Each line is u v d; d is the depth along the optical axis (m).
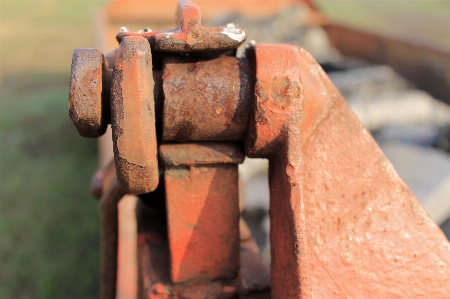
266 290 0.48
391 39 1.71
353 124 0.44
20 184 1.50
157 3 2.12
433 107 1.56
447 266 0.43
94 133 0.41
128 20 2.10
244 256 0.51
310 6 2.29
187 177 0.44
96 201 1.41
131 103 0.38
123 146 0.38
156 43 0.40
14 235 1.24
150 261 0.47
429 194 0.90
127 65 0.38
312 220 0.43
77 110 0.39
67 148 1.80
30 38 4.06
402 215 0.44
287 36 1.90
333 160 0.44
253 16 1.96
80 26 4.62
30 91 2.60
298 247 0.40
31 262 1.13
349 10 5.17
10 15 5.23
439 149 1.27
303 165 0.41
